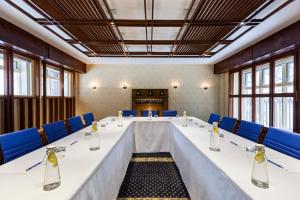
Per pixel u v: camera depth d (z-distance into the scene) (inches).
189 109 301.6
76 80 291.4
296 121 142.9
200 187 78.9
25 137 82.6
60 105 239.1
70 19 123.6
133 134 172.4
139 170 135.0
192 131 120.0
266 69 192.9
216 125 83.4
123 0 110.4
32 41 157.4
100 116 299.1
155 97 292.0
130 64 299.4
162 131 175.9
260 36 157.9
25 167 59.0
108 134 111.1
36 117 187.5
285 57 155.3
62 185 47.1
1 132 145.8
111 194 83.2
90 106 299.0
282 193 42.8
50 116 219.3
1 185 47.3
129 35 167.2
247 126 114.0
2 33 125.1
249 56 189.2
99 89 299.1
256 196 41.4
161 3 113.1
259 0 99.0
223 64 260.2
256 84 199.2
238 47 194.2
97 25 132.6
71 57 237.1
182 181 117.6
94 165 60.7
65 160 65.3
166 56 237.8
